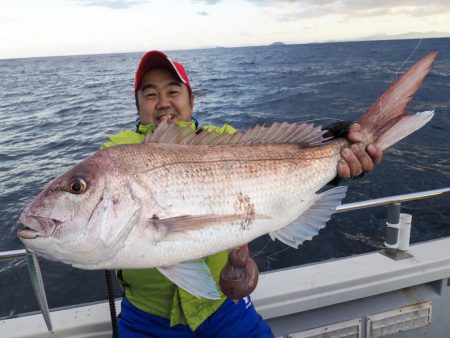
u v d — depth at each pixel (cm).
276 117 1620
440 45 7812
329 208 226
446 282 311
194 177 192
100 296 470
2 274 517
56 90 3475
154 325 233
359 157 233
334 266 312
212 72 4403
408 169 884
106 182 175
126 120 1694
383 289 299
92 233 173
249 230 202
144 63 268
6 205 764
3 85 4309
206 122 1563
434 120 1405
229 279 193
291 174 219
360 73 3394
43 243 170
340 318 291
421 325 306
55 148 1228
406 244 323
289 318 292
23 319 269
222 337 229
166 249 179
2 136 1475
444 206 695
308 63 5212
